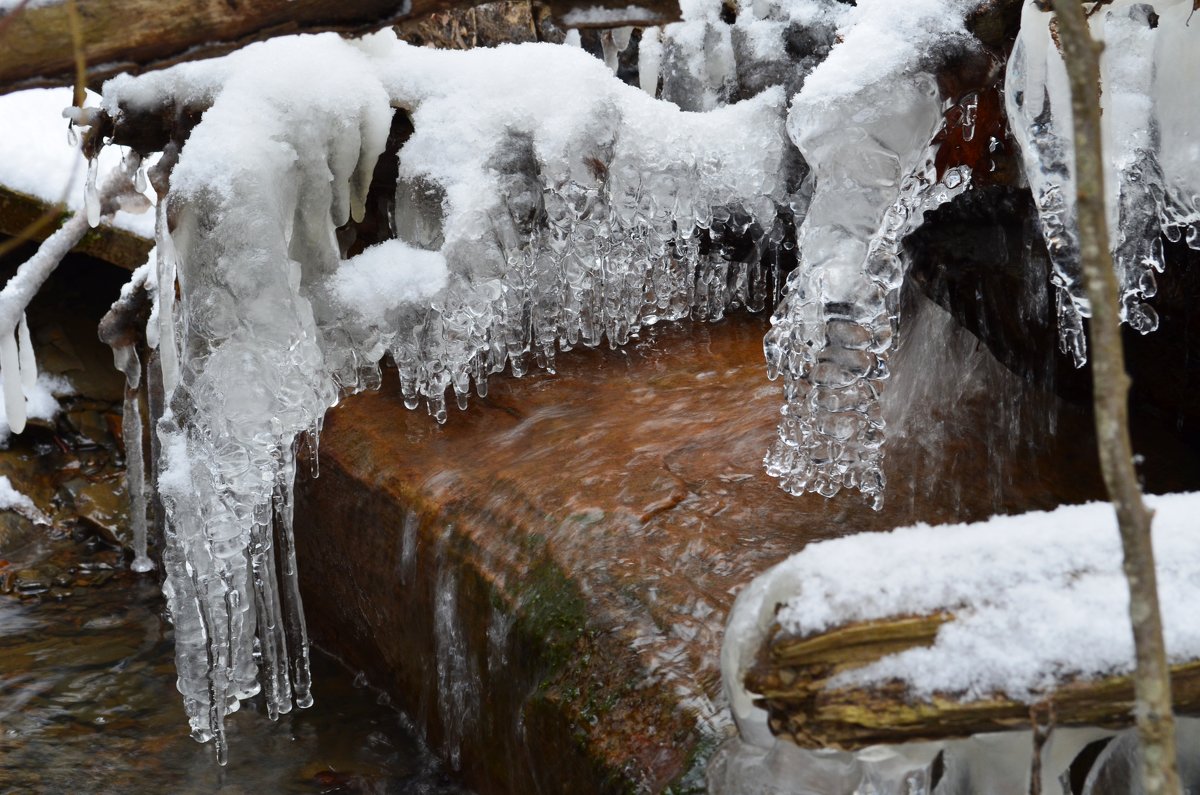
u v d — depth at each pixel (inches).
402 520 115.7
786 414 104.2
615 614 89.5
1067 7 42.3
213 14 78.9
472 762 107.8
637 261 140.5
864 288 98.3
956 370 124.0
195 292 112.8
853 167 96.7
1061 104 89.6
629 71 171.9
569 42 161.3
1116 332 41.9
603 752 81.0
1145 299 107.5
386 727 121.8
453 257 123.7
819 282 98.8
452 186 124.1
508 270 129.5
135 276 155.2
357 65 123.7
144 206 161.3
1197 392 108.8
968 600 55.5
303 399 116.6
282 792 111.5
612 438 116.3
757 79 137.7
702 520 99.0
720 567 92.3
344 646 133.6
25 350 150.5
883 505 101.3
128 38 78.2
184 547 115.2
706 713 77.6
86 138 122.3
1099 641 53.6
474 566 104.7
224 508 113.7
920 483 105.3
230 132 113.9
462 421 126.8
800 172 134.3
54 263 151.1
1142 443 111.8
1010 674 53.9
